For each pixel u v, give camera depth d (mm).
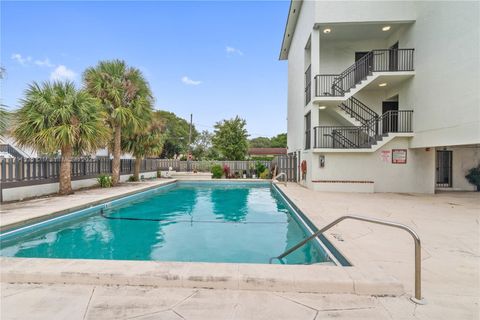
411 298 2365
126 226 6363
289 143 18719
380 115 12125
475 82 7090
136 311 2170
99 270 2670
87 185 10742
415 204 7488
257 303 2293
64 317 2086
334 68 12477
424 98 9461
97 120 8805
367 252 3566
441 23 8492
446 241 4129
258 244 5074
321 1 10414
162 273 2607
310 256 4344
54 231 5895
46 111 7832
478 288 2576
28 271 2645
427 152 10227
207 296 2408
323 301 2328
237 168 19875
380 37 11945
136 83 11719
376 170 10555
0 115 6766
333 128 11969
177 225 6508
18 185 7531
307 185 11617
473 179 11078
